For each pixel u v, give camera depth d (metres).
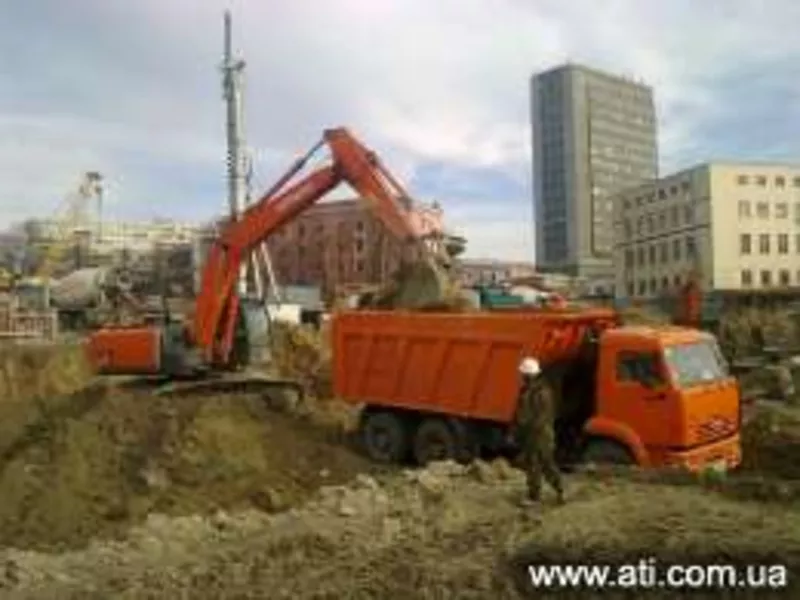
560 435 20.27
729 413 19.14
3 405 29.00
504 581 11.59
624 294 133.38
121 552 15.20
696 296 43.72
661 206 125.88
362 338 23.91
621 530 12.89
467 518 14.56
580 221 184.25
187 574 13.25
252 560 13.48
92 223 106.06
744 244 115.88
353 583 12.01
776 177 117.69
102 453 23.75
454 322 21.98
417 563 12.40
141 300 54.59
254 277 31.72
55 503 21.56
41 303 59.94
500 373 21.09
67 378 37.84
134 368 29.70
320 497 17.89
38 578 14.13
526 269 133.12
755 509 14.07
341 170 27.61
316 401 28.08
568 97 185.25
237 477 22.81
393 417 23.48
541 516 14.04
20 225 103.31
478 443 21.92
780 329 48.59
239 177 53.69
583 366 20.45
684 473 17.03
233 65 54.09
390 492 17.09
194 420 24.80
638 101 194.38
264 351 30.47
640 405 18.77
